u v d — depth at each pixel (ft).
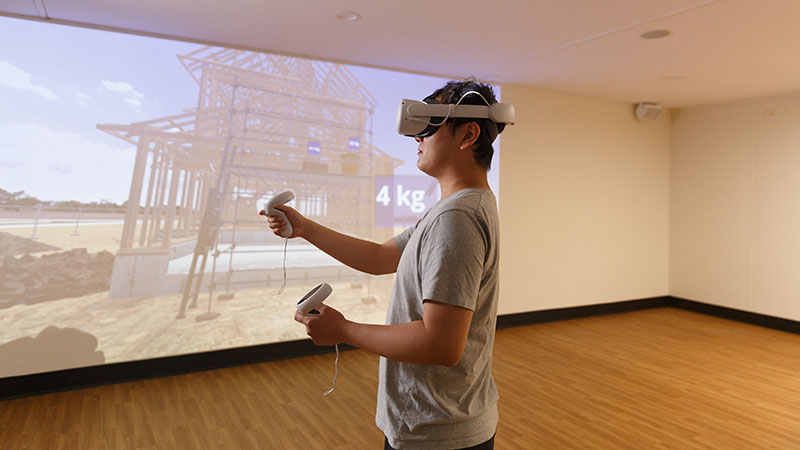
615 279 17.28
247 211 11.37
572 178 16.17
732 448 7.57
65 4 8.63
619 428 8.21
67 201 9.46
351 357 11.86
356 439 7.70
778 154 15.34
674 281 18.42
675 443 7.71
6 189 8.96
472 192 2.83
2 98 8.93
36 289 9.23
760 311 15.71
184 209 10.61
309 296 2.77
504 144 14.80
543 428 8.18
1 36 8.95
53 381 9.38
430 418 2.80
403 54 11.64
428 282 2.53
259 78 11.43
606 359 11.93
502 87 14.70
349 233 12.57
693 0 8.34
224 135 11.03
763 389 10.03
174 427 8.00
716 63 12.11
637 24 9.50
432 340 2.44
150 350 10.23
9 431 7.73
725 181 16.76
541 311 15.67
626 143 17.39
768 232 15.57
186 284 10.63
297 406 8.91
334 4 8.63
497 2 8.51
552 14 9.04
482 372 3.01
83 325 9.62
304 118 12.00
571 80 14.08
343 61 12.26
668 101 16.88
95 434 7.70
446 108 2.95
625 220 17.44
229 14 9.12
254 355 11.32
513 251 15.06
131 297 10.07
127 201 10.03
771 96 15.52
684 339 13.84
